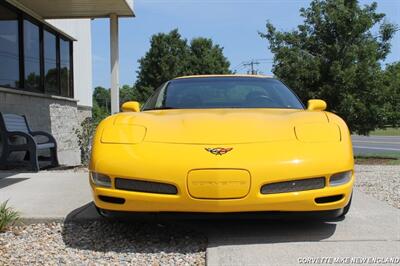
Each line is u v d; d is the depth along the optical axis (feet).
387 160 43.70
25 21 35.88
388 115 41.86
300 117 13.79
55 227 14.71
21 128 29.27
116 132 13.02
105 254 12.23
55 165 30.04
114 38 37.91
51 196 18.56
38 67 38.63
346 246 12.16
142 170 11.92
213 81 17.47
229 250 11.94
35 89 37.86
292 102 16.29
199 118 13.65
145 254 12.14
